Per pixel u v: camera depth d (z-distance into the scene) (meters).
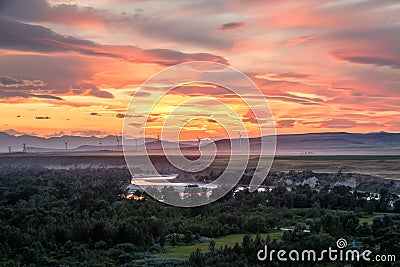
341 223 66.81
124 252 63.78
